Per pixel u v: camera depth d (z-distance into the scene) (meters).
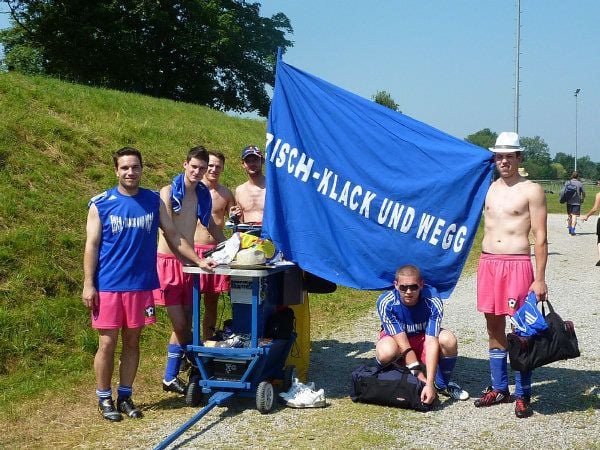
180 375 6.48
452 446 4.60
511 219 5.39
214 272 5.33
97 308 5.08
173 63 39.88
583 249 17.97
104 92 17.17
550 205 42.00
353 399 5.67
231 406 5.55
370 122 5.90
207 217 6.06
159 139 14.66
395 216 5.83
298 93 5.93
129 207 5.11
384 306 5.70
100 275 5.08
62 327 7.03
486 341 8.03
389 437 4.76
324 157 5.89
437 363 5.59
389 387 5.46
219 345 5.50
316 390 5.97
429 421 5.15
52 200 9.48
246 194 6.84
